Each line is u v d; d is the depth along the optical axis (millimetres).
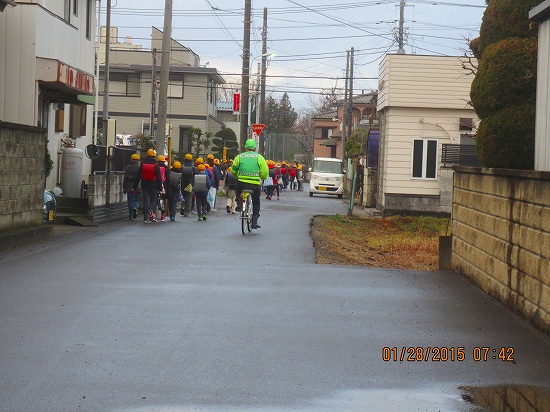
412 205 37000
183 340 8758
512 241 10758
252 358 8070
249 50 44531
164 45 30547
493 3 14164
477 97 13500
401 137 37344
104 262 14797
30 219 18312
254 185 22109
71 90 25484
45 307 10336
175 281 12711
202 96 68250
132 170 26969
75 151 26484
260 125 47406
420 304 11180
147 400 6621
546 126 10672
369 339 9008
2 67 23438
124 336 8852
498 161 12734
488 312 10664
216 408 6457
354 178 34062
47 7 25281
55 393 6738
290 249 17938
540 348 8719
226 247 18000
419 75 36844
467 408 6609
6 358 7824
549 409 6609
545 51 10828
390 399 6828
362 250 21422
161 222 26266
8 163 16688
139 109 68375
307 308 10727
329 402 6695
